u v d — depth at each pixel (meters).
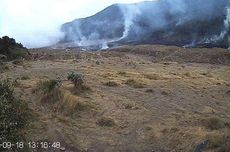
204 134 18.42
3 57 53.75
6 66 39.38
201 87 35.75
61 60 59.69
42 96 23.72
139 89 30.91
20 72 36.94
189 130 19.30
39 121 20.06
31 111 21.05
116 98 26.38
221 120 21.45
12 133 15.97
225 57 88.62
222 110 26.39
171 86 33.91
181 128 19.77
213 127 20.20
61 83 27.80
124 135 19.73
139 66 55.16
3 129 15.77
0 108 16.62
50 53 76.00
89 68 45.38
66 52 84.12
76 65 49.06
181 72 50.34
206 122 20.94
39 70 39.31
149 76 40.31
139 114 22.94
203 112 24.61
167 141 18.62
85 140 18.91
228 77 51.84
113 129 20.45
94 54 79.06
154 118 22.25
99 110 23.17
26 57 61.16
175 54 91.38
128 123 21.30
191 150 17.47
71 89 27.20
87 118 21.86
